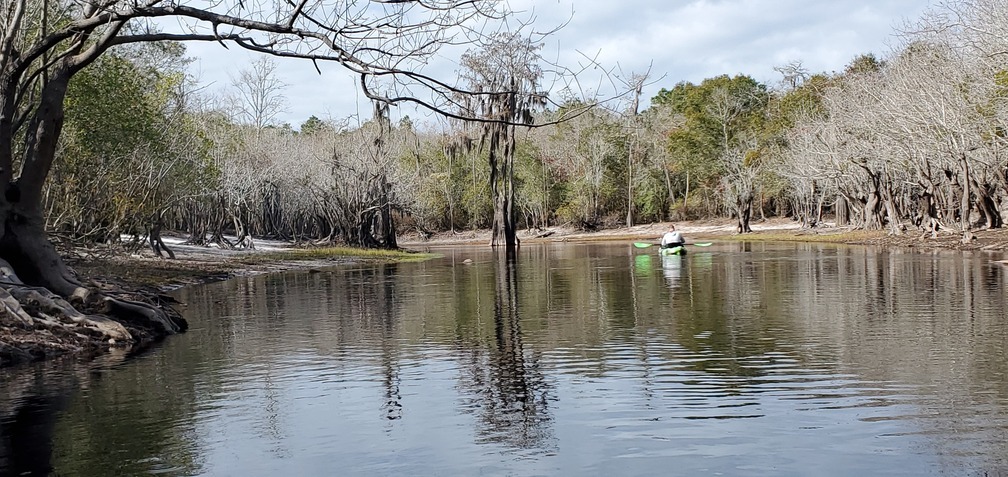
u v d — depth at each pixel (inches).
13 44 682.2
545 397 442.3
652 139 3907.5
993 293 853.8
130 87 1218.0
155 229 1612.9
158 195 1477.6
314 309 882.1
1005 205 2209.6
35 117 692.1
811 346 570.3
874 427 367.9
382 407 429.1
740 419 386.6
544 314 796.0
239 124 3132.4
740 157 3329.2
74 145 1116.5
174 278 1268.5
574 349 588.1
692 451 341.4
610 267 1489.9
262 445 365.4
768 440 353.1
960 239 1800.0
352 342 644.7
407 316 804.0
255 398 455.2
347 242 2508.6
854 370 486.9
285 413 420.8
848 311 753.0
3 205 677.3
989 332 606.5
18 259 680.4
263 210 3125.0
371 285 1205.1
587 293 1000.2
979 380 451.5
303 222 3125.0
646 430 373.1
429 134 3905.0
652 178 3806.6
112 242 1322.6
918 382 450.9
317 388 478.3
